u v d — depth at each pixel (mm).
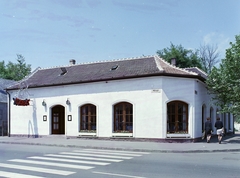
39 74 28422
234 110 21359
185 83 20859
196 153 15430
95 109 23062
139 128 20969
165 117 20312
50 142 20609
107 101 22312
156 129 20422
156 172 9336
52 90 24984
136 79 21234
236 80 21234
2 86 36281
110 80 22141
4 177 8562
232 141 21594
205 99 23703
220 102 23266
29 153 14820
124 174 8984
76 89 23797
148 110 20734
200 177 8555
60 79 25062
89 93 23141
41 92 25562
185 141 20375
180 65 47750
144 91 20938
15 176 8695
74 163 11297
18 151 15836
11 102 27375
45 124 25203
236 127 49250
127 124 21672
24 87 26219
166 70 20781
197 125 21328
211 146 17844
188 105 20859
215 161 12008
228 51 21672
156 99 20500
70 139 23000
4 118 33312
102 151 15961
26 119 26297
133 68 22531
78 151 15898
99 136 22469
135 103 21203
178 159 12656
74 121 23719
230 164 11141
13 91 27250
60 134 25578
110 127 22047
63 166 10547
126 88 21625
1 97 33781
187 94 20797
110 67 24188
